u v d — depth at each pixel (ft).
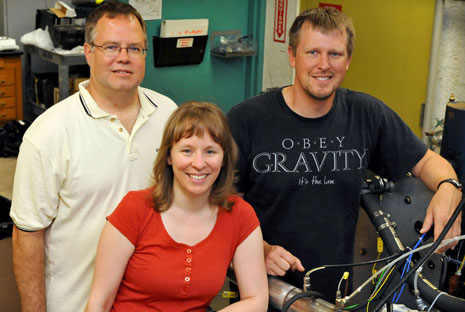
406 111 14.75
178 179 5.10
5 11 18.28
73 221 6.19
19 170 6.04
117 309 5.27
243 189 6.63
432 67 13.82
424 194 6.88
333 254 6.57
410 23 14.19
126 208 5.17
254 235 5.44
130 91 6.28
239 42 17.97
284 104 6.40
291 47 6.33
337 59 6.04
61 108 6.15
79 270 6.27
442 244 5.18
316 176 6.44
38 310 6.26
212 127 5.07
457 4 13.26
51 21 16.12
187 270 5.14
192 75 17.60
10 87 17.31
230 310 5.17
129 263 5.22
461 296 6.78
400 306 5.74
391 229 6.25
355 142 6.54
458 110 6.87
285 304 5.19
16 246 6.17
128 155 6.31
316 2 16.67
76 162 6.05
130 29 6.12
